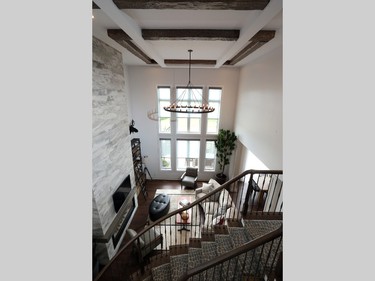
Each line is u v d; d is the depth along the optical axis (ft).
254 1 5.84
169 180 27.55
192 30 9.49
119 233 15.71
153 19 8.37
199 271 5.72
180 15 7.95
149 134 25.53
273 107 13.07
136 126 25.16
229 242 10.10
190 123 25.49
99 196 12.43
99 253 13.39
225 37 9.50
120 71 15.90
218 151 25.88
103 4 5.87
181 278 5.83
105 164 13.23
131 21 8.16
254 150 16.96
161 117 25.09
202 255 9.94
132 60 19.25
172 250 11.61
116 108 15.10
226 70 22.62
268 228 9.76
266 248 8.52
